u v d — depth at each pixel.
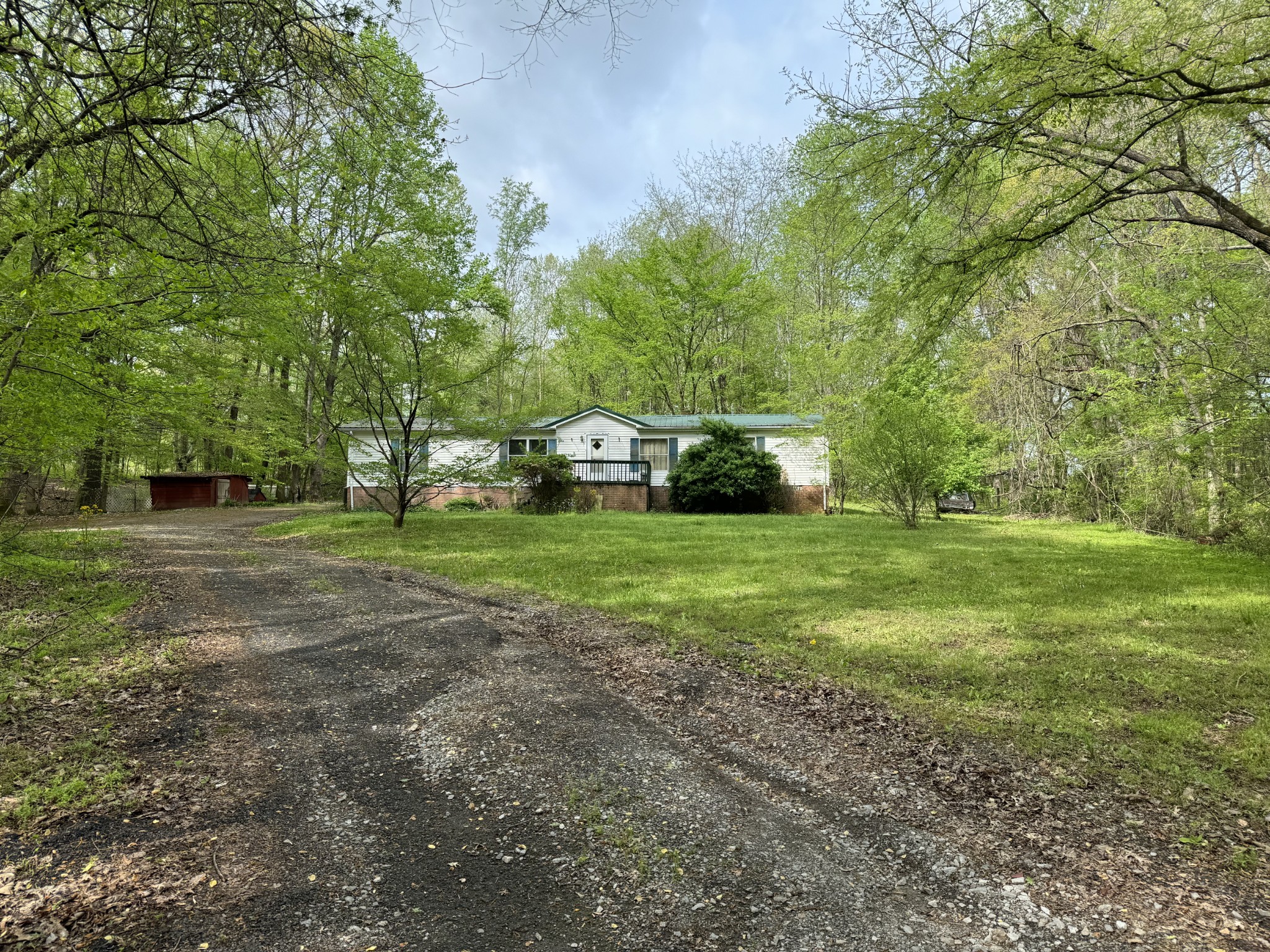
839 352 23.39
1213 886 2.55
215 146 5.79
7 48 3.66
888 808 3.15
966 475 20.91
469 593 8.06
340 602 7.33
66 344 5.40
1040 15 5.16
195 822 2.87
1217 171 8.47
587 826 2.95
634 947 2.19
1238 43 4.63
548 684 4.82
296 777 3.34
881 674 5.04
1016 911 2.40
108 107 4.68
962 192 6.04
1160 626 6.47
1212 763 3.59
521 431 21.50
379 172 14.75
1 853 2.57
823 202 6.33
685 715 4.30
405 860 2.66
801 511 24.86
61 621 5.89
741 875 2.61
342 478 24.80
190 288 6.30
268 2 3.55
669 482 24.31
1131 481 16.80
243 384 19.44
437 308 13.84
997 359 20.56
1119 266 14.71
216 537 13.82
